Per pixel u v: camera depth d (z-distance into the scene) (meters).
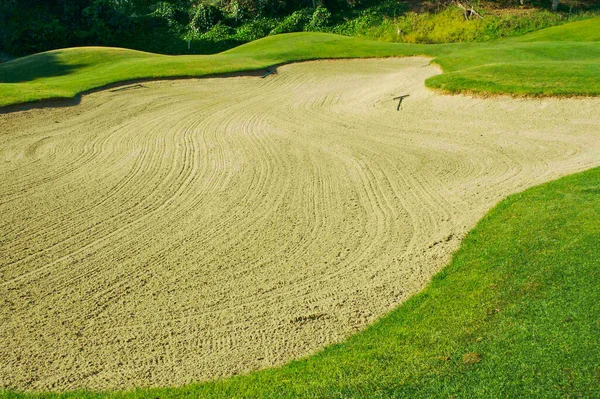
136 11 50.34
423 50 37.44
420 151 18.70
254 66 32.00
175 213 14.42
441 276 10.66
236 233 13.24
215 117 23.81
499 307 8.85
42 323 10.01
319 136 20.91
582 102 20.98
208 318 10.05
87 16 46.59
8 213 14.40
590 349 7.30
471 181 15.74
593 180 13.89
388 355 8.16
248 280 11.22
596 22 40.78
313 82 30.88
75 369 8.84
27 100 23.12
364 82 30.17
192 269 11.68
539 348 7.51
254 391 7.76
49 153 18.98
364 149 19.17
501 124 20.75
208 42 46.41
